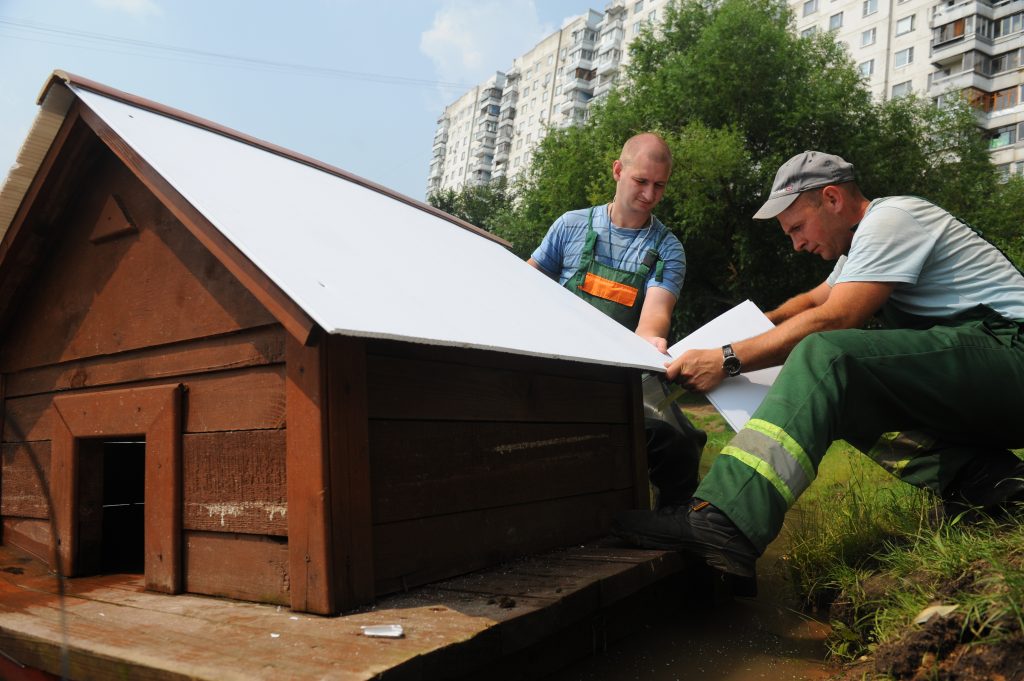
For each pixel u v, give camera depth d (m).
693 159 18.08
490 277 2.34
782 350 2.32
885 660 1.58
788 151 19.45
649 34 23.36
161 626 1.43
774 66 19.81
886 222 2.32
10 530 2.34
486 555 1.87
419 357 1.72
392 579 1.60
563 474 2.19
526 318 2.05
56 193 2.08
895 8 42.88
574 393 2.27
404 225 2.43
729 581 2.42
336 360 1.49
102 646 1.30
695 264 20.84
